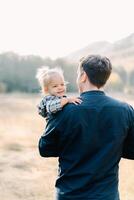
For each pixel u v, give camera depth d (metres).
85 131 2.91
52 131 2.96
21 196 8.65
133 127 3.05
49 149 3.02
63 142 2.95
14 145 15.85
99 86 3.03
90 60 3.01
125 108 3.02
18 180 10.00
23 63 93.81
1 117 28.67
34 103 45.81
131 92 101.12
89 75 3.01
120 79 116.25
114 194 2.92
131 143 3.06
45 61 91.94
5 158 12.91
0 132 20.09
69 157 2.94
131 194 9.02
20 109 37.59
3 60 95.69
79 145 2.91
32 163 12.25
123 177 10.62
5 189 9.09
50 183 9.87
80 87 3.08
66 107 2.95
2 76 90.06
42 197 8.67
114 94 74.94
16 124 24.45
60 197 2.94
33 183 9.78
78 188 2.88
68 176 2.93
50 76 3.46
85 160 2.91
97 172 2.88
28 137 18.67
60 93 3.47
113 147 2.92
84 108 2.94
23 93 78.12
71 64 71.75
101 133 2.93
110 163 2.93
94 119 2.93
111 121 2.95
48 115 3.18
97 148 2.92
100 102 2.97
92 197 2.86
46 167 11.70
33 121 26.69
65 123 2.93
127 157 3.12
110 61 3.05
